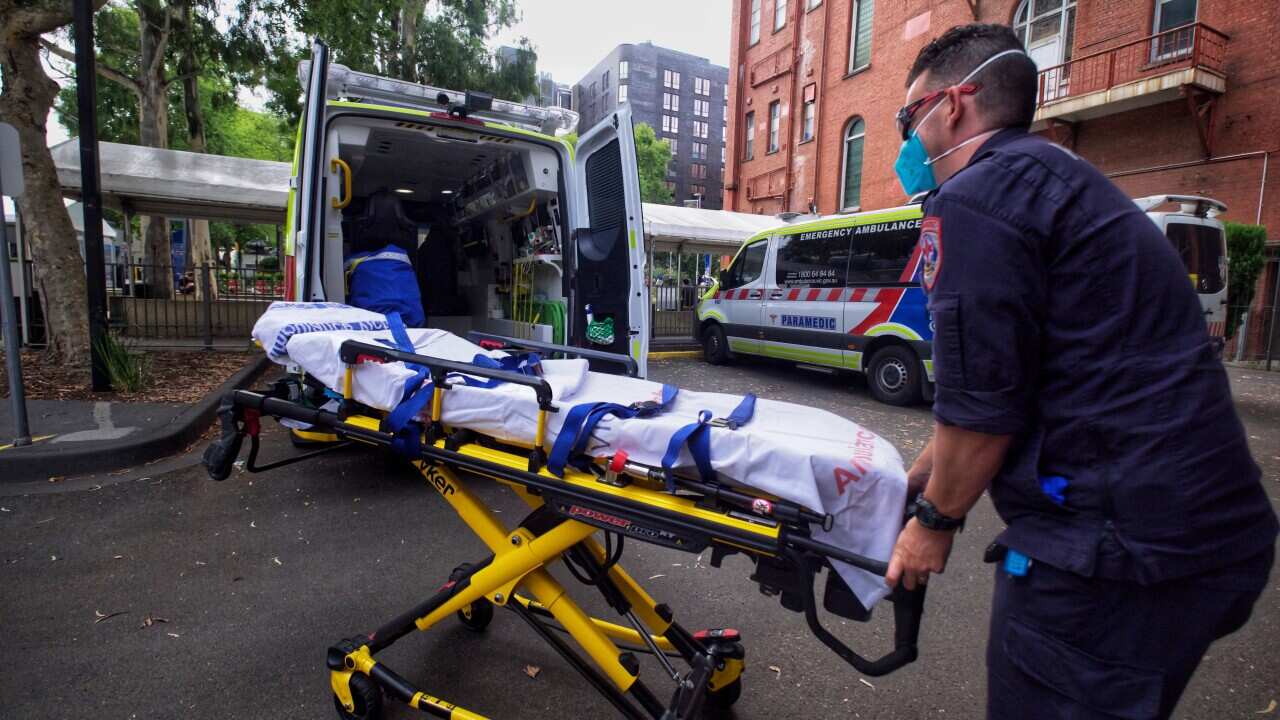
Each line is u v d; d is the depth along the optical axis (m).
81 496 4.29
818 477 1.71
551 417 2.04
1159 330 1.18
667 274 18.56
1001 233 1.22
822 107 19.59
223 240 29.11
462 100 5.11
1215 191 11.57
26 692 2.42
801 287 9.03
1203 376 1.18
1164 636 1.18
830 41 19.25
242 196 10.70
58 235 7.43
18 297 9.01
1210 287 7.69
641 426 1.93
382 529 3.95
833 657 2.79
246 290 11.98
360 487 4.63
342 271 4.43
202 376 7.68
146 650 2.70
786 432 1.93
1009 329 1.21
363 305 4.65
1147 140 12.38
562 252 5.16
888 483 1.66
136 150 11.49
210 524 3.96
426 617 2.31
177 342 10.73
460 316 6.98
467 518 2.28
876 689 2.57
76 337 7.51
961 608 3.21
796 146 20.84
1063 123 13.35
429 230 7.00
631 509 1.86
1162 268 1.19
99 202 6.39
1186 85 11.13
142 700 2.40
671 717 1.90
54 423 5.37
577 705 2.44
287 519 4.07
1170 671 1.19
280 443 5.60
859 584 1.64
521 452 2.18
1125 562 1.17
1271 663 2.76
